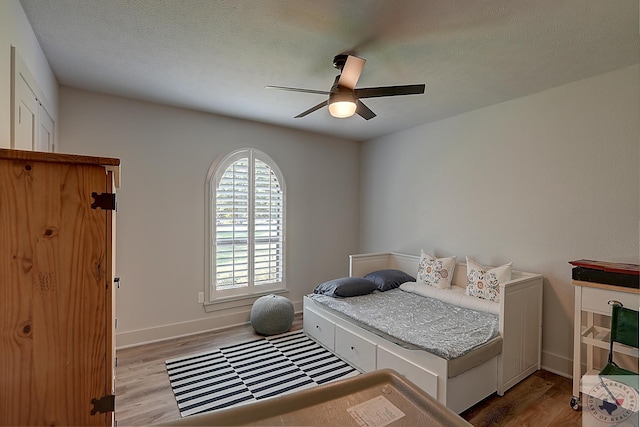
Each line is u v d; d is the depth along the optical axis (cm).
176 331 351
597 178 260
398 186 439
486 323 262
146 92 306
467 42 211
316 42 214
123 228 322
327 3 174
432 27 195
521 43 212
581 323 233
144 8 180
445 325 258
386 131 440
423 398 96
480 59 234
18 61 167
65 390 109
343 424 86
